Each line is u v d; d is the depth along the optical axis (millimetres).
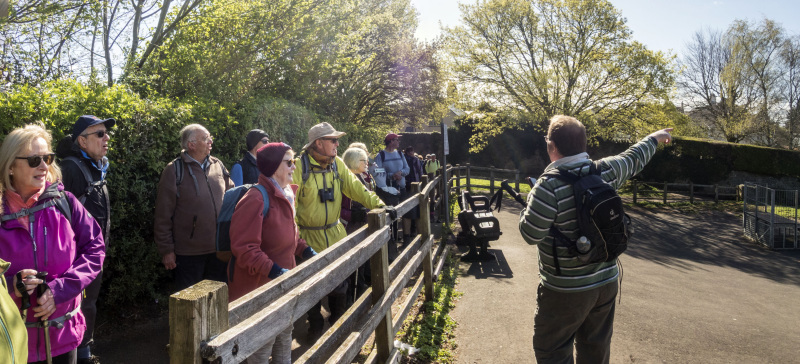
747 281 9141
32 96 4027
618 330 5195
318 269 2482
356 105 18672
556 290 2789
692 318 5836
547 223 2689
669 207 21328
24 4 6648
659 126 23688
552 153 2895
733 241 14578
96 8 7168
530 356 4289
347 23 11164
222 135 6273
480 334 4793
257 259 2824
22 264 2246
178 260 4051
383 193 7770
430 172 14367
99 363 3713
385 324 3637
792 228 14336
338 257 2781
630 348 4680
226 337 1571
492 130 26641
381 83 20953
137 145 4684
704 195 26875
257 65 9219
